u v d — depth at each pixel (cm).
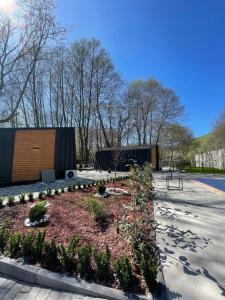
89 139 3647
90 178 1563
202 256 407
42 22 1439
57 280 324
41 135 1392
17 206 667
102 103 3356
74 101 3278
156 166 2498
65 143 1498
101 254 344
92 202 615
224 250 430
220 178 1598
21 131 1307
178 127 3981
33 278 339
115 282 320
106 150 2484
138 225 430
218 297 298
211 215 650
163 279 336
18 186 1202
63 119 3281
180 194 982
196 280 336
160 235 501
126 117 3644
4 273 361
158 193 1002
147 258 347
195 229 539
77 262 348
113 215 581
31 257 372
